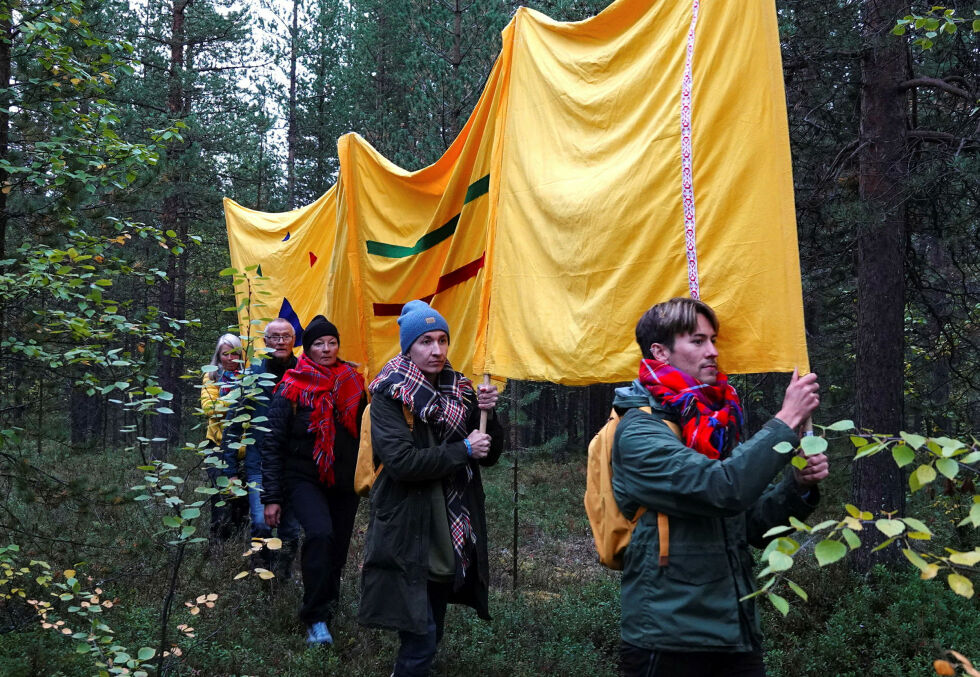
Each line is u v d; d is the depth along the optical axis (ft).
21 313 17.03
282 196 73.87
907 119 24.88
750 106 10.17
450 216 16.98
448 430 12.91
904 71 24.40
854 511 6.01
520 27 14.07
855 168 26.84
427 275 17.74
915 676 16.55
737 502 7.86
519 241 13.35
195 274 64.90
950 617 19.80
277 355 19.38
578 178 12.35
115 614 16.48
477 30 40.75
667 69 11.25
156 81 55.98
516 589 22.08
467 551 12.97
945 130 25.44
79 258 16.02
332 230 24.18
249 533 21.43
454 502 12.89
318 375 16.90
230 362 20.10
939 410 32.17
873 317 24.29
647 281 11.00
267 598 18.42
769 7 10.09
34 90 18.11
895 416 24.00
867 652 17.88
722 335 10.11
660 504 8.41
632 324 11.14
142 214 50.52
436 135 40.32
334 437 16.89
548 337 12.39
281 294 25.46
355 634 16.67
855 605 19.53
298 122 78.48
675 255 10.69
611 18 12.42
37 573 16.30
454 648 16.11
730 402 9.05
